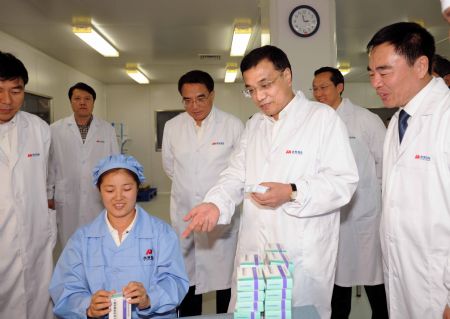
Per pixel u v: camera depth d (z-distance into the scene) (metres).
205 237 2.34
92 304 1.15
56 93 5.87
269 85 1.39
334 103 2.44
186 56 5.86
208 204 1.46
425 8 3.88
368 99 5.88
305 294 1.44
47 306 1.98
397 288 1.35
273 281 1.01
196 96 2.25
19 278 1.82
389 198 1.35
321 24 3.26
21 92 1.73
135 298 1.17
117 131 7.86
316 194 1.35
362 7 3.83
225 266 2.37
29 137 1.90
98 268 1.37
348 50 5.24
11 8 3.74
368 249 2.37
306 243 1.43
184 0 3.62
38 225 1.92
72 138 3.04
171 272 1.40
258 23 4.29
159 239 1.44
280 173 1.49
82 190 3.05
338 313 2.41
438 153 1.17
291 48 3.26
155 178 8.49
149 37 4.82
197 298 2.43
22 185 1.82
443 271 1.17
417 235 1.23
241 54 5.58
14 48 4.68
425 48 1.20
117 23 4.26
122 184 1.40
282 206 1.43
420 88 1.27
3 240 1.77
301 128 1.49
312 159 1.46
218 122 2.45
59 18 4.04
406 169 1.28
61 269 1.40
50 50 5.33
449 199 1.14
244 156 1.71
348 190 1.39
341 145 1.43
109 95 8.41
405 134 1.30
